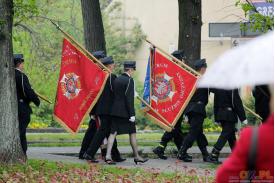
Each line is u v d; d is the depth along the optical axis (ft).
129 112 82.28
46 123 185.37
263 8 97.25
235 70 23.88
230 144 87.20
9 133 76.02
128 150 99.86
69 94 84.43
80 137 128.98
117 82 82.07
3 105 76.02
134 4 224.74
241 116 85.46
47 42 186.70
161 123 87.56
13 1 80.02
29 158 87.40
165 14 222.89
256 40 24.20
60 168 73.67
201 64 87.97
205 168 80.53
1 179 66.18
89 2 112.27
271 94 23.71
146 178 67.72
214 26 214.28
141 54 223.51
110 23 223.92
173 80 87.04
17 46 180.65
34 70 184.65
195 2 107.96
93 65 83.20
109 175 69.31
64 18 198.70
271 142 24.17
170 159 90.63
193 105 87.30
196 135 87.56
